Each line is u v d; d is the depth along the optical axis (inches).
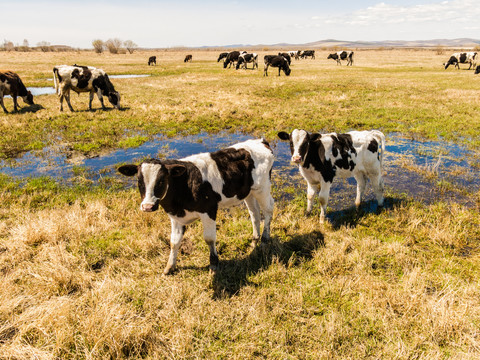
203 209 158.2
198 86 863.1
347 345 125.5
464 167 322.0
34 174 309.6
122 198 255.4
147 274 170.4
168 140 429.1
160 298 150.6
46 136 424.8
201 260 182.1
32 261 177.2
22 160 346.6
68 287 156.1
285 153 385.1
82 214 225.5
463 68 1451.8
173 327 132.9
